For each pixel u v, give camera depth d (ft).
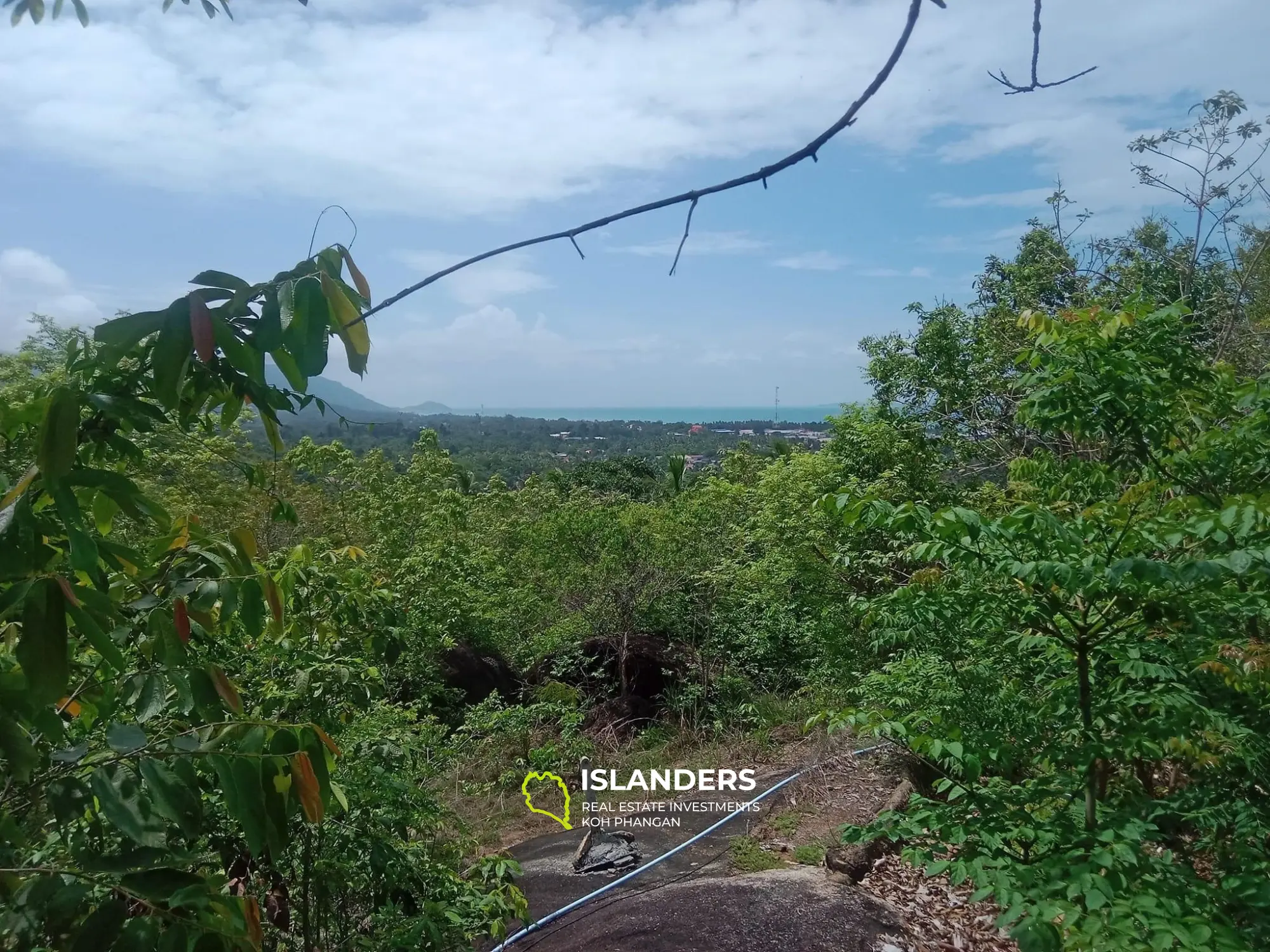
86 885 4.82
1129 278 30.04
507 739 28.40
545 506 45.70
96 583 5.45
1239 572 7.99
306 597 10.71
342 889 11.76
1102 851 9.01
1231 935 8.07
